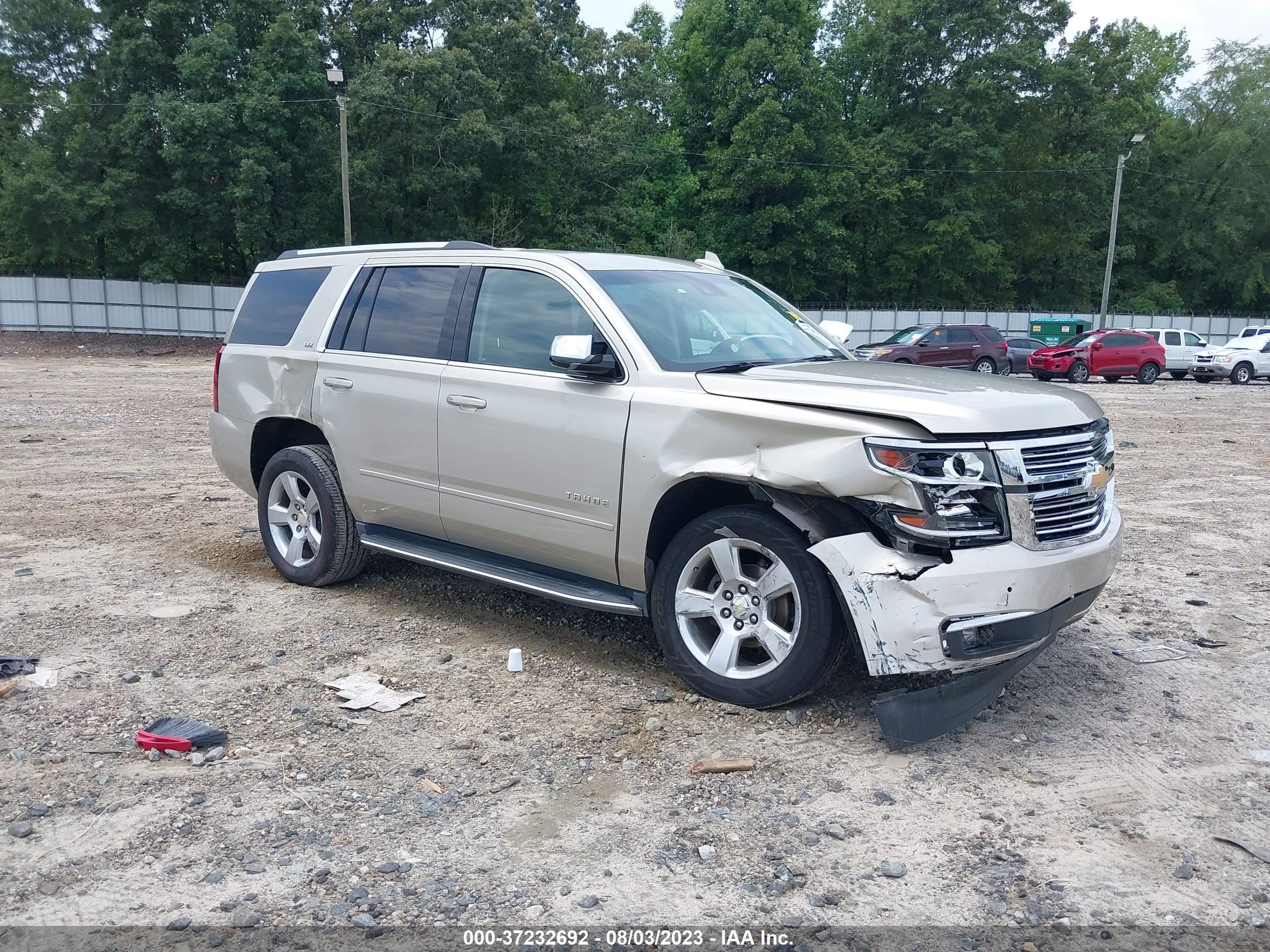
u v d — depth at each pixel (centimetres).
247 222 3556
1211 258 5769
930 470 364
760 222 4462
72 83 3753
